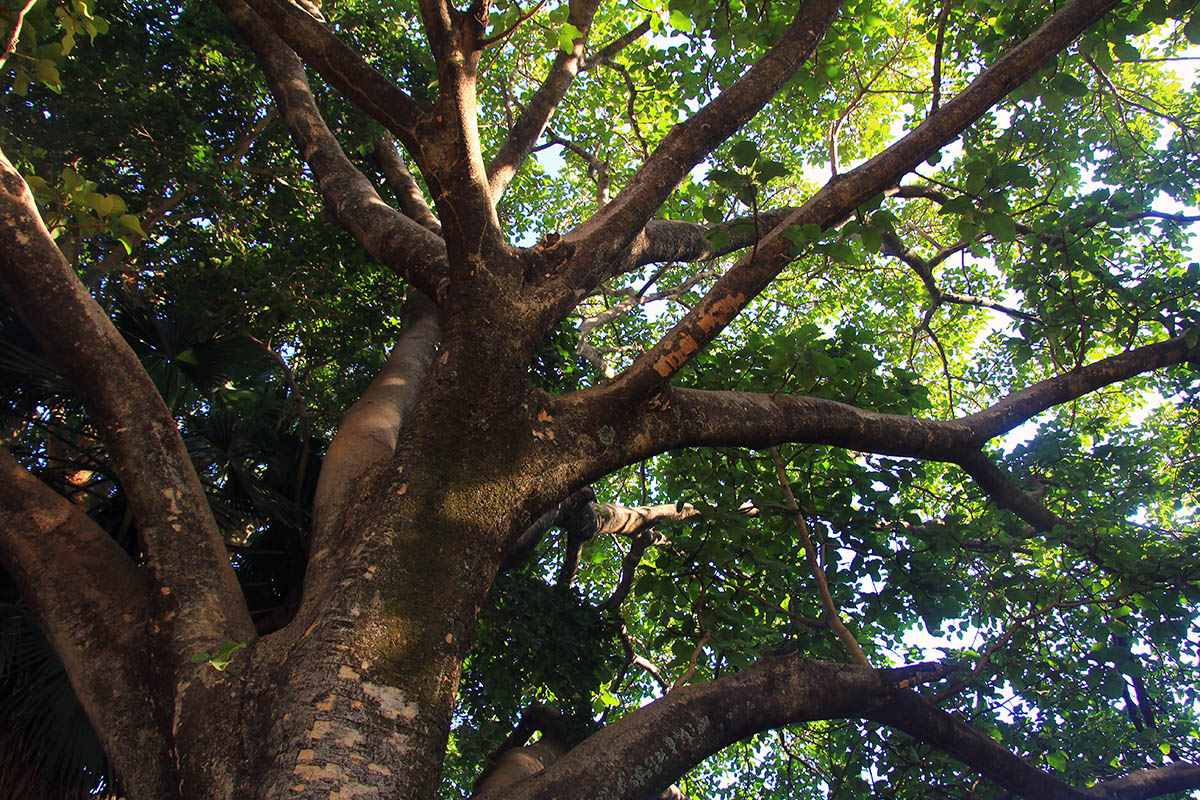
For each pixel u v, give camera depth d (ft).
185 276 17.87
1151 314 17.37
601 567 31.55
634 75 22.08
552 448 9.43
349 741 6.68
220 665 7.38
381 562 7.92
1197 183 20.10
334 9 22.47
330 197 13.75
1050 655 16.89
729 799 23.24
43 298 8.73
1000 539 16.66
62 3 11.91
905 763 15.65
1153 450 20.34
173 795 7.18
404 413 12.37
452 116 9.45
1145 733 16.17
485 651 19.06
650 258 15.40
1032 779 11.93
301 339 21.94
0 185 8.84
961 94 11.29
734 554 14.89
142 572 8.98
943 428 13.39
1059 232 17.11
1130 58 13.10
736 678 10.44
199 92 20.25
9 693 11.37
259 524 15.89
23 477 9.40
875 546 16.60
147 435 9.04
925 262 21.98
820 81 15.38
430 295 11.64
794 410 11.59
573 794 8.29
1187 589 14.73
